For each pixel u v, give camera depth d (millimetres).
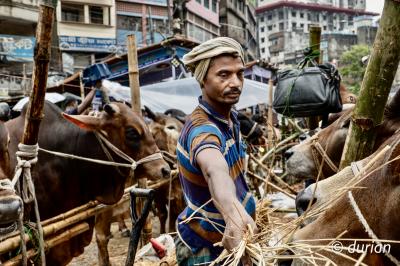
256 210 2328
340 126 3799
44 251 3336
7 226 3031
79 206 4180
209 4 32781
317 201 2428
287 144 6609
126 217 6109
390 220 1668
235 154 2006
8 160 3285
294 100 4371
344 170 2520
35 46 2857
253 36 49406
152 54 16750
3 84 19953
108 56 24531
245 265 1499
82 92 11180
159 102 12547
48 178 3930
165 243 3738
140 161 4543
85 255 6875
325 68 4539
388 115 3010
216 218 2014
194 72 2010
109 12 27531
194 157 1780
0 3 22969
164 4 29469
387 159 1742
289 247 1600
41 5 2797
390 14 2605
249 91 13602
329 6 71562
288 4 69188
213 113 1943
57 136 4074
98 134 4230
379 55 2680
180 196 6848
